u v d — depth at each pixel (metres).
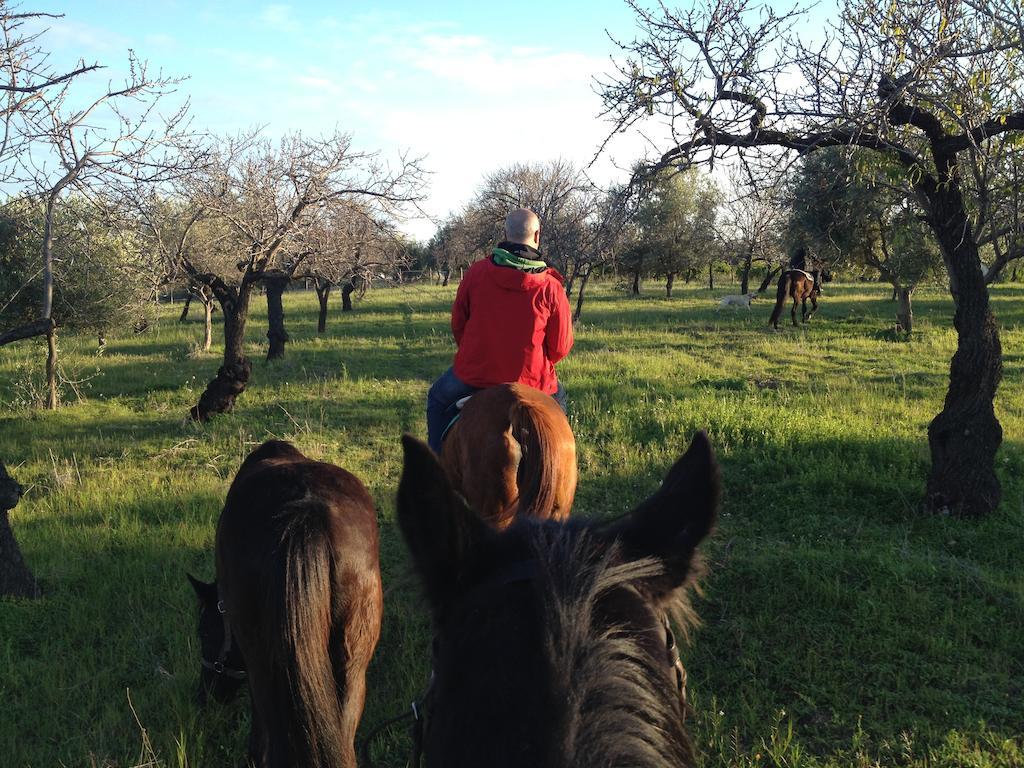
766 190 5.78
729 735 4.09
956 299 7.14
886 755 3.96
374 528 3.32
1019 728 4.15
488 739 1.23
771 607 5.43
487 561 1.52
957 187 6.83
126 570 6.21
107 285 14.70
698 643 5.04
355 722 3.11
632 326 24.14
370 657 3.22
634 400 11.98
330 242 14.45
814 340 20.36
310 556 2.86
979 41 5.57
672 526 1.60
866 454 8.88
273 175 13.03
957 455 7.11
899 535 6.77
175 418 12.32
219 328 26.55
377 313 32.34
